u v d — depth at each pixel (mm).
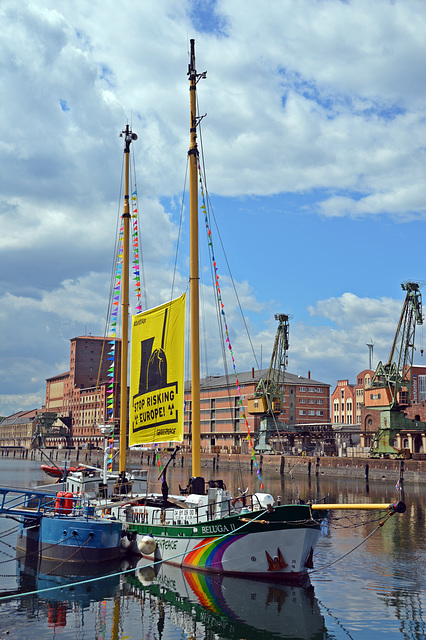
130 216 44688
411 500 65125
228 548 26078
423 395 143875
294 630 21016
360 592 25516
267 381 135500
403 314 105688
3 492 32469
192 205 32938
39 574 28578
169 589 25547
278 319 137000
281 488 80312
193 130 33531
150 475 100875
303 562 25109
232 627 21328
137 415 37594
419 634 20672
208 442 173000
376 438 107000
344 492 74688
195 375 31297
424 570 29641
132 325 39250
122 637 20359
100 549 29125
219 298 32094
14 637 20328
